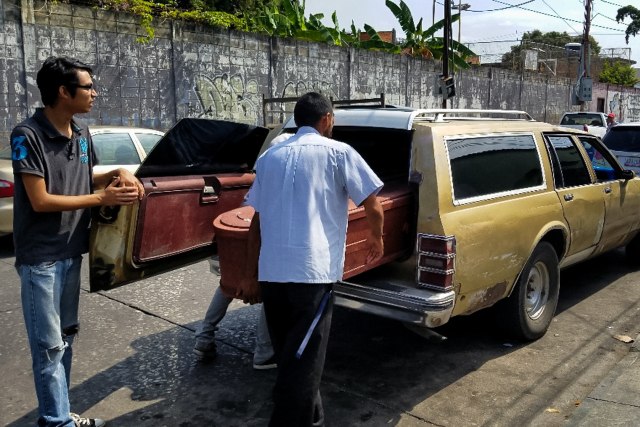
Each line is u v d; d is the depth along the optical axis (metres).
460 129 4.09
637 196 6.34
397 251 3.76
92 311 5.36
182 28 13.84
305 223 2.81
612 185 5.83
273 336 3.02
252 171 4.23
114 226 3.27
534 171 4.75
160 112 13.67
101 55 12.44
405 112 4.09
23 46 11.22
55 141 2.99
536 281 4.79
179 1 18.75
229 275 3.47
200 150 3.73
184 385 3.98
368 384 4.02
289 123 4.74
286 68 16.47
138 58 13.09
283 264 2.79
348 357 4.46
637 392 3.81
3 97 11.05
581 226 5.21
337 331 4.97
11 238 8.23
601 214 5.57
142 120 13.35
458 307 3.87
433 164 3.74
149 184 3.39
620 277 6.68
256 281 3.16
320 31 18.41
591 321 5.27
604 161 6.24
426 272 3.70
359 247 3.48
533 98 28.47
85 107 3.01
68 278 3.21
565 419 3.56
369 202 2.92
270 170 2.92
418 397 3.84
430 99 21.95
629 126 10.30
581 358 4.46
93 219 3.21
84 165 3.18
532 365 4.34
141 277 3.52
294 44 16.59
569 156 5.32
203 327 4.25
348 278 3.68
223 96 14.94
